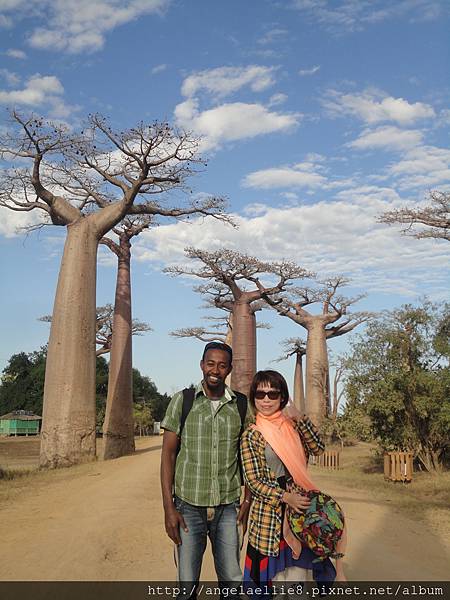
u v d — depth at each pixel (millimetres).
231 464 3373
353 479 14492
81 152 20422
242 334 33125
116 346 25250
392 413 15766
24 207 21297
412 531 7031
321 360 40469
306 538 3193
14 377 72000
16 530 6648
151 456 21078
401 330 16297
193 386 3477
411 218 20672
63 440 18844
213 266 32281
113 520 7180
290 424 3422
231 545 3324
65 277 19969
